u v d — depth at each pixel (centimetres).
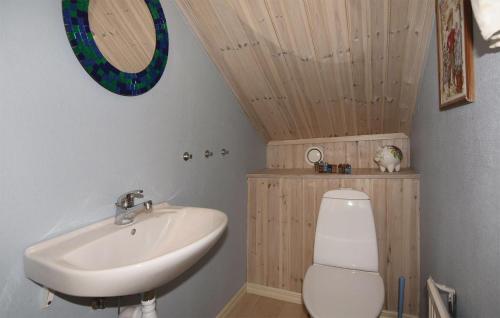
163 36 117
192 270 141
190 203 138
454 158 86
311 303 116
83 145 85
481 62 64
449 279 92
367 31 127
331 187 176
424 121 135
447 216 94
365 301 116
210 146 156
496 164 57
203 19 135
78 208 83
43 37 74
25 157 70
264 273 197
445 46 90
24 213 69
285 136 226
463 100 74
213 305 160
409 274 160
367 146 207
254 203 200
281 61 152
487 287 61
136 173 105
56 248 71
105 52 91
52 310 76
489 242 60
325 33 132
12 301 67
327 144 220
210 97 156
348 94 168
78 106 83
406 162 195
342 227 152
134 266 58
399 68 142
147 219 96
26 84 70
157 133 116
